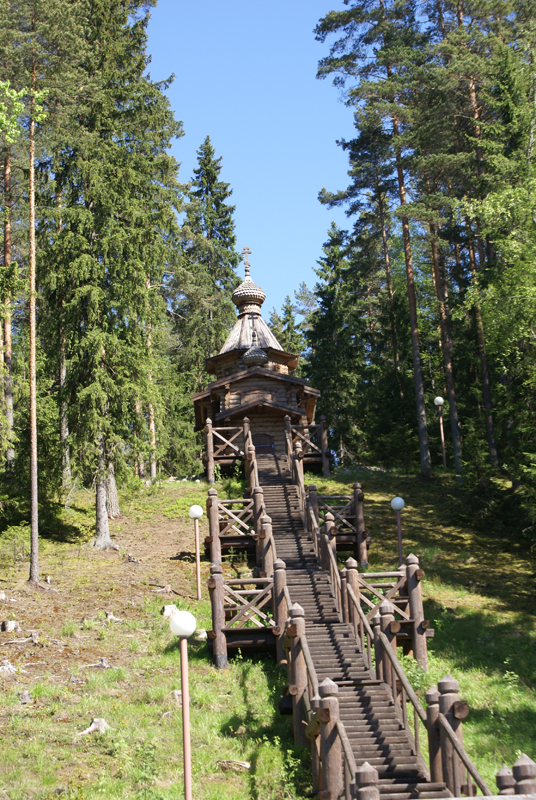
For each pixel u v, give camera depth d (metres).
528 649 15.59
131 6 30.38
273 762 10.55
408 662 13.73
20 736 10.95
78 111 23.22
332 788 8.50
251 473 21.83
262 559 17.84
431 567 21.14
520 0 31.70
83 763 10.34
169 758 10.63
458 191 31.53
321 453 30.00
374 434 39.78
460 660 14.86
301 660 11.30
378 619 11.76
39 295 23.81
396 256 54.84
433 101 30.33
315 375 42.28
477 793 7.82
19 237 28.42
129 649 14.75
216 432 27.55
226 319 42.91
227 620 16.38
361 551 20.19
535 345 22.23
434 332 46.38
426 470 30.53
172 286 38.94
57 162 22.98
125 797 9.44
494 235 25.06
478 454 25.50
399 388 41.25
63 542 23.16
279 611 14.24
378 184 35.34
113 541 23.03
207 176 49.56
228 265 47.22
